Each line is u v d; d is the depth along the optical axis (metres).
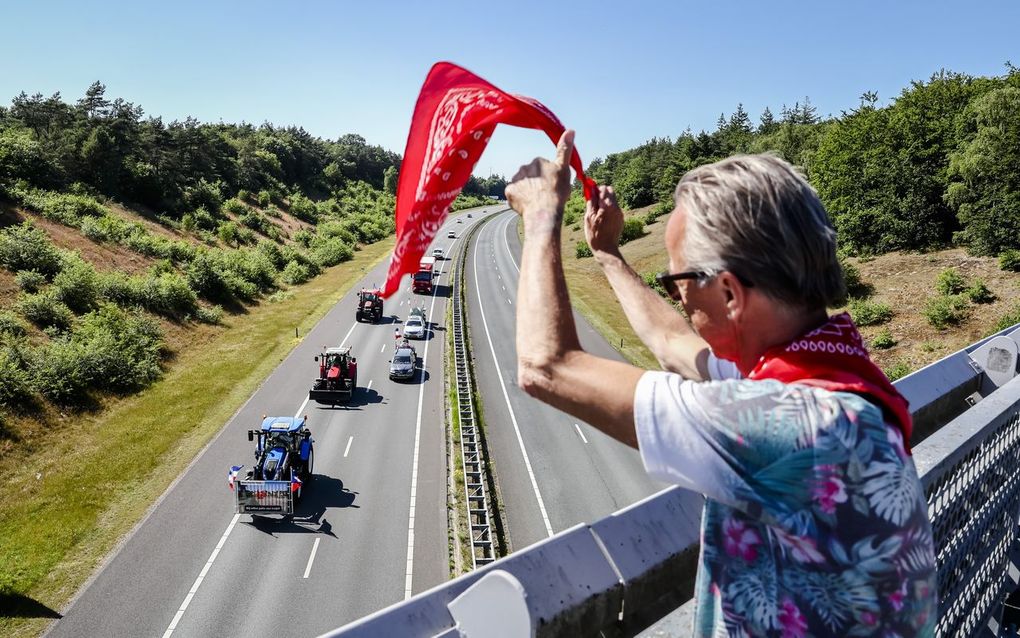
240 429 30.06
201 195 85.25
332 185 143.00
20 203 52.66
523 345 1.14
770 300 1.07
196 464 26.56
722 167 1.14
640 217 85.12
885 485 0.89
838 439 0.90
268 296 58.25
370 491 24.44
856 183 52.09
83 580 19.16
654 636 1.43
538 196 1.33
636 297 1.75
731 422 0.94
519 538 22.11
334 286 64.06
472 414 31.38
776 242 1.02
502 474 26.22
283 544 21.02
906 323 39.69
